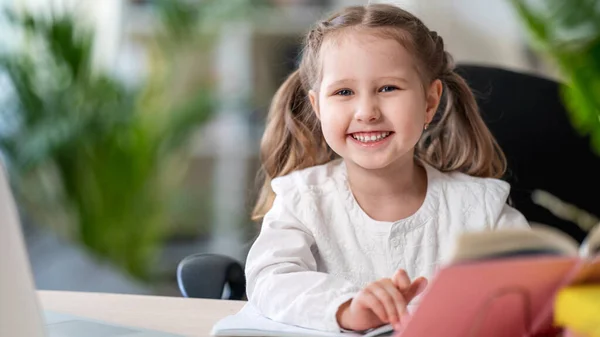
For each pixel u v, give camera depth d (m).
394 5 1.21
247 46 4.04
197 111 3.85
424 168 1.22
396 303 0.84
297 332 0.90
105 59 3.91
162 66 3.94
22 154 3.61
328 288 0.96
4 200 0.67
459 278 0.64
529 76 1.61
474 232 0.62
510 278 0.65
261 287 1.01
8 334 0.68
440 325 0.70
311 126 1.29
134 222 3.85
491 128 1.57
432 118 1.24
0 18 3.64
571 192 1.58
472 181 1.22
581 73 1.86
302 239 1.12
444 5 3.53
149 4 4.04
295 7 4.02
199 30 3.94
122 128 3.75
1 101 3.65
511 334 0.73
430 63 1.16
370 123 1.06
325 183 1.19
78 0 3.74
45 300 1.16
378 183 1.17
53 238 3.80
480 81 1.59
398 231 1.16
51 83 3.67
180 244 4.17
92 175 3.75
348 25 1.10
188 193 4.20
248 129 4.09
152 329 1.00
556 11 2.02
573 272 0.67
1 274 0.67
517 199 1.56
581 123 1.60
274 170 1.33
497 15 3.52
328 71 1.09
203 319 1.05
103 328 0.99
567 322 0.68
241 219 4.09
